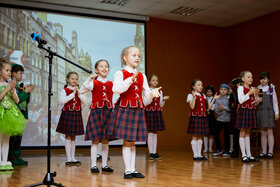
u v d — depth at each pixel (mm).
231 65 8219
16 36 6184
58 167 3736
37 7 6406
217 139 5469
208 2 6551
